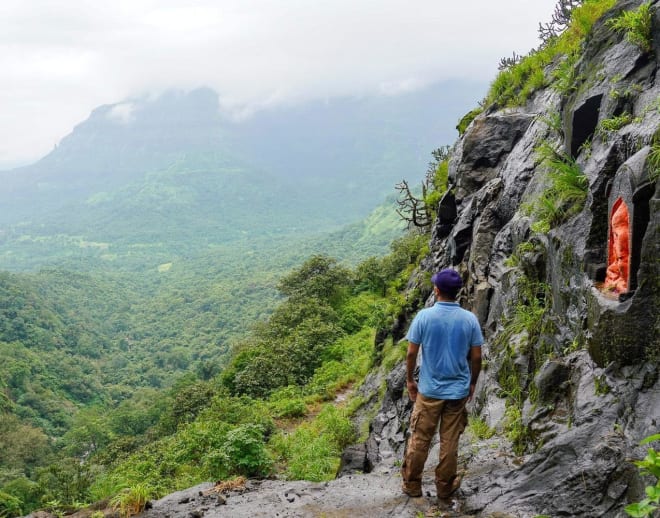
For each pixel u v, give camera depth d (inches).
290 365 1002.7
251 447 298.5
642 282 154.3
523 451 193.0
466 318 167.0
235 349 1775.3
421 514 167.9
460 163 489.1
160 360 5002.5
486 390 256.2
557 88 366.3
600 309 171.2
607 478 140.3
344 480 210.4
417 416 171.2
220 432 530.3
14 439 2287.2
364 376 772.0
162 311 7032.5
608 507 136.0
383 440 385.1
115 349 5610.2
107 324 6545.3
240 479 223.6
